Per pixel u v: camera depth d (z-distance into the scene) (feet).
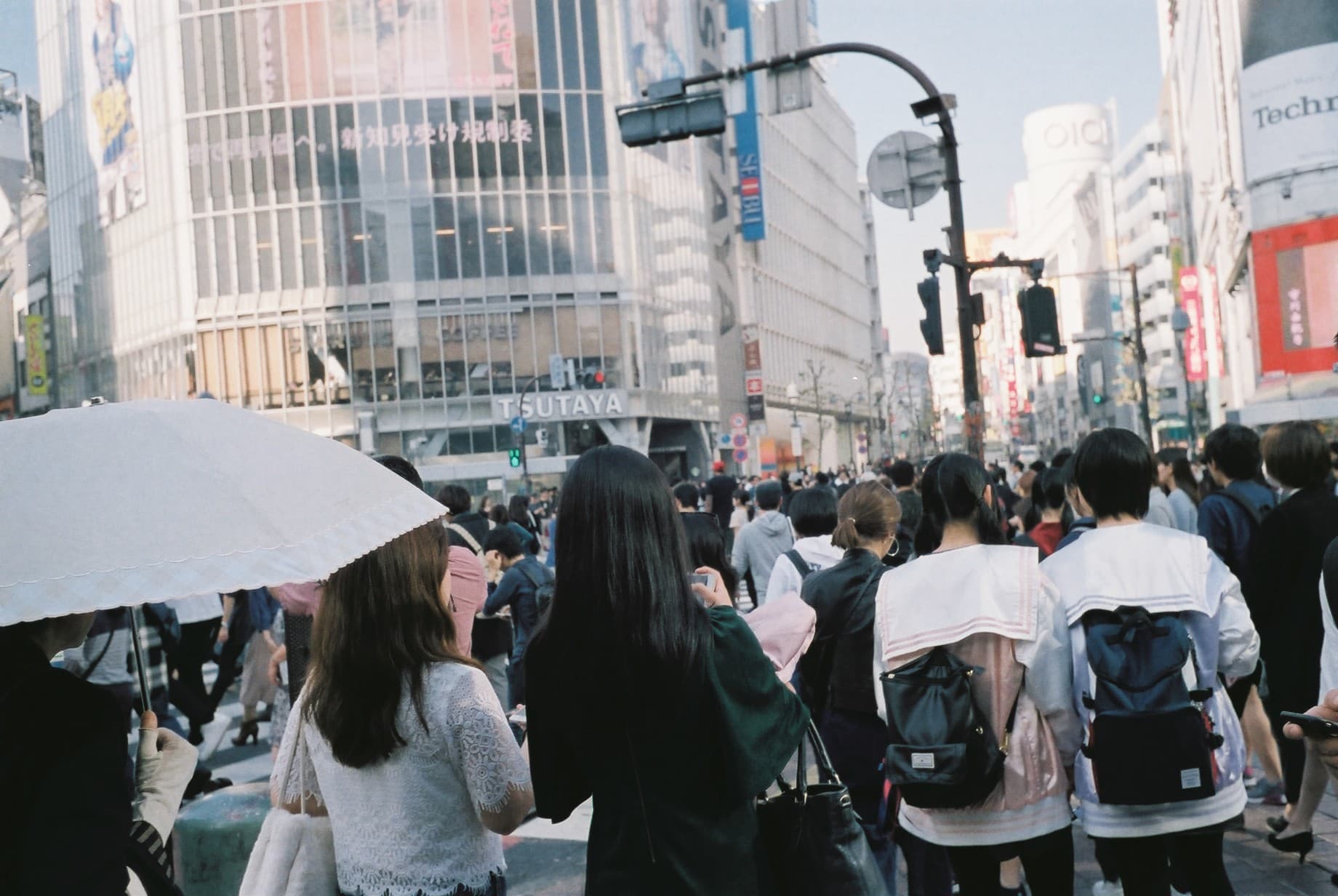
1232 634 10.91
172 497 6.17
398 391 163.53
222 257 163.32
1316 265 135.74
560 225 168.14
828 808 7.85
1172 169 313.73
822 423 305.73
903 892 17.07
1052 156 558.15
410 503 7.49
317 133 162.50
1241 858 16.80
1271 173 138.21
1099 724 10.52
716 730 7.55
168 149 164.14
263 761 28.66
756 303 250.78
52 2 183.52
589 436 172.65
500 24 166.20
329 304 163.02
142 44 166.91
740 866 7.64
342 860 8.75
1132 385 247.50
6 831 5.66
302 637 18.67
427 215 164.14
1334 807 19.30
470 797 8.73
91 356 183.42
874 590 14.21
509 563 27.27
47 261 159.43
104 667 22.02
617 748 7.69
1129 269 95.30
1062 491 23.22
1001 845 10.89
